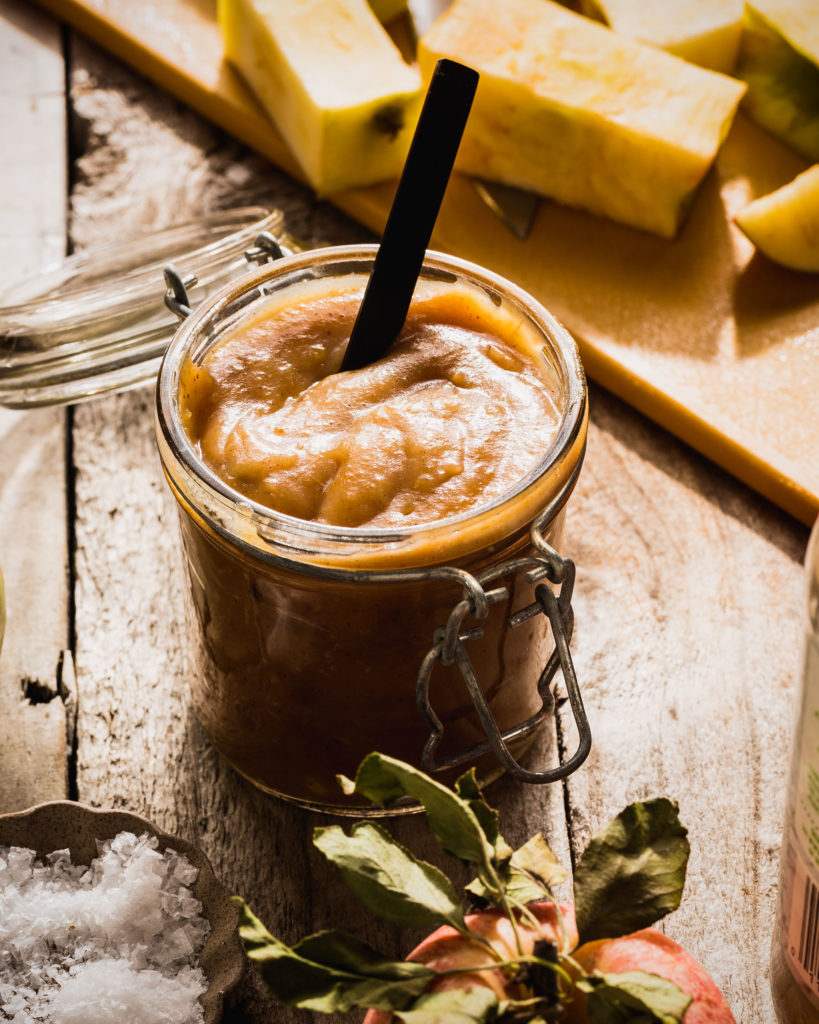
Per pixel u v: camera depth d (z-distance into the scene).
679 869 0.40
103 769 0.51
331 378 0.47
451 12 0.66
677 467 0.58
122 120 0.71
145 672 0.53
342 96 0.63
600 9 0.69
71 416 0.60
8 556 0.56
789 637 0.53
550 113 0.62
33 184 0.67
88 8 0.74
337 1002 0.38
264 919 0.48
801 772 0.40
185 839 0.49
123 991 0.45
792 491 0.56
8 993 0.45
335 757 0.47
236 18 0.68
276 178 0.69
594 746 0.51
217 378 0.47
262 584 0.43
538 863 0.42
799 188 0.60
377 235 0.66
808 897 0.41
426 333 0.48
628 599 0.55
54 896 0.47
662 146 0.61
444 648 0.42
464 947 0.40
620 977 0.39
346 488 0.44
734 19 0.67
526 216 0.65
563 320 0.61
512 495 0.43
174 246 0.59
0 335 0.55
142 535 0.56
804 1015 0.43
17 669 0.53
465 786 0.42
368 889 0.40
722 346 0.60
